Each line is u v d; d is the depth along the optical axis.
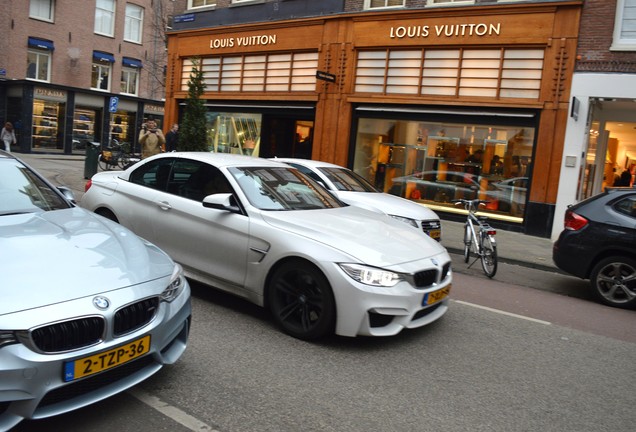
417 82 13.74
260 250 4.76
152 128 14.20
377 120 14.52
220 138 17.94
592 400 3.86
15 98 27.59
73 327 2.71
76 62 29.41
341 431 3.14
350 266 4.26
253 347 4.30
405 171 14.18
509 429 3.33
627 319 6.32
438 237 8.28
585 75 11.67
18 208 3.85
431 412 3.47
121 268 3.19
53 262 3.02
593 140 13.07
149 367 3.19
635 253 6.76
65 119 28.83
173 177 5.75
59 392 2.70
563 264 7.32
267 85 16.62
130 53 32.19
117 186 6.14
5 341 2.51
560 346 5.03
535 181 12.23
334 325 4.36
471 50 12.96
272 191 5.36
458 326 5.36
